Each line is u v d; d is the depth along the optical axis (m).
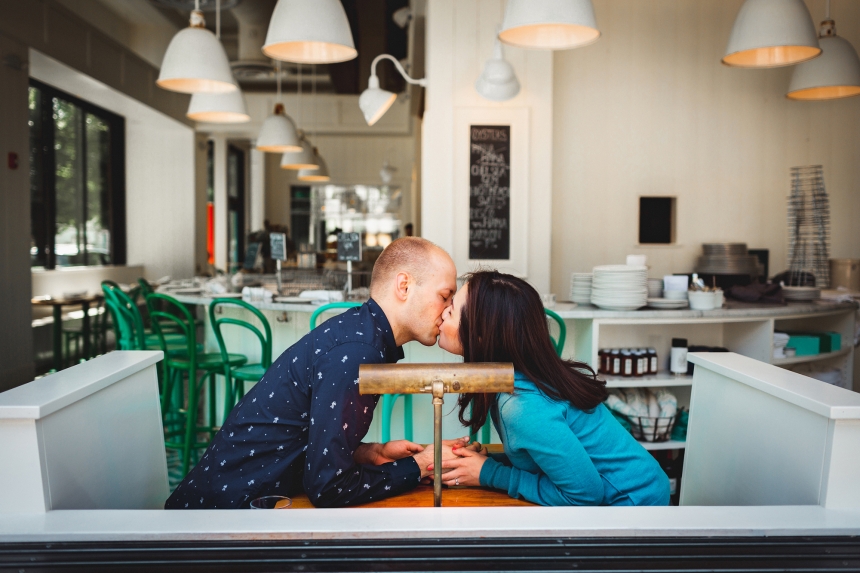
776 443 1.29
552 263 5.16
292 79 10.74
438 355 3.26
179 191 9.80
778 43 3.16
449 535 0.91
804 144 5.28
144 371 1.59
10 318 5.21
